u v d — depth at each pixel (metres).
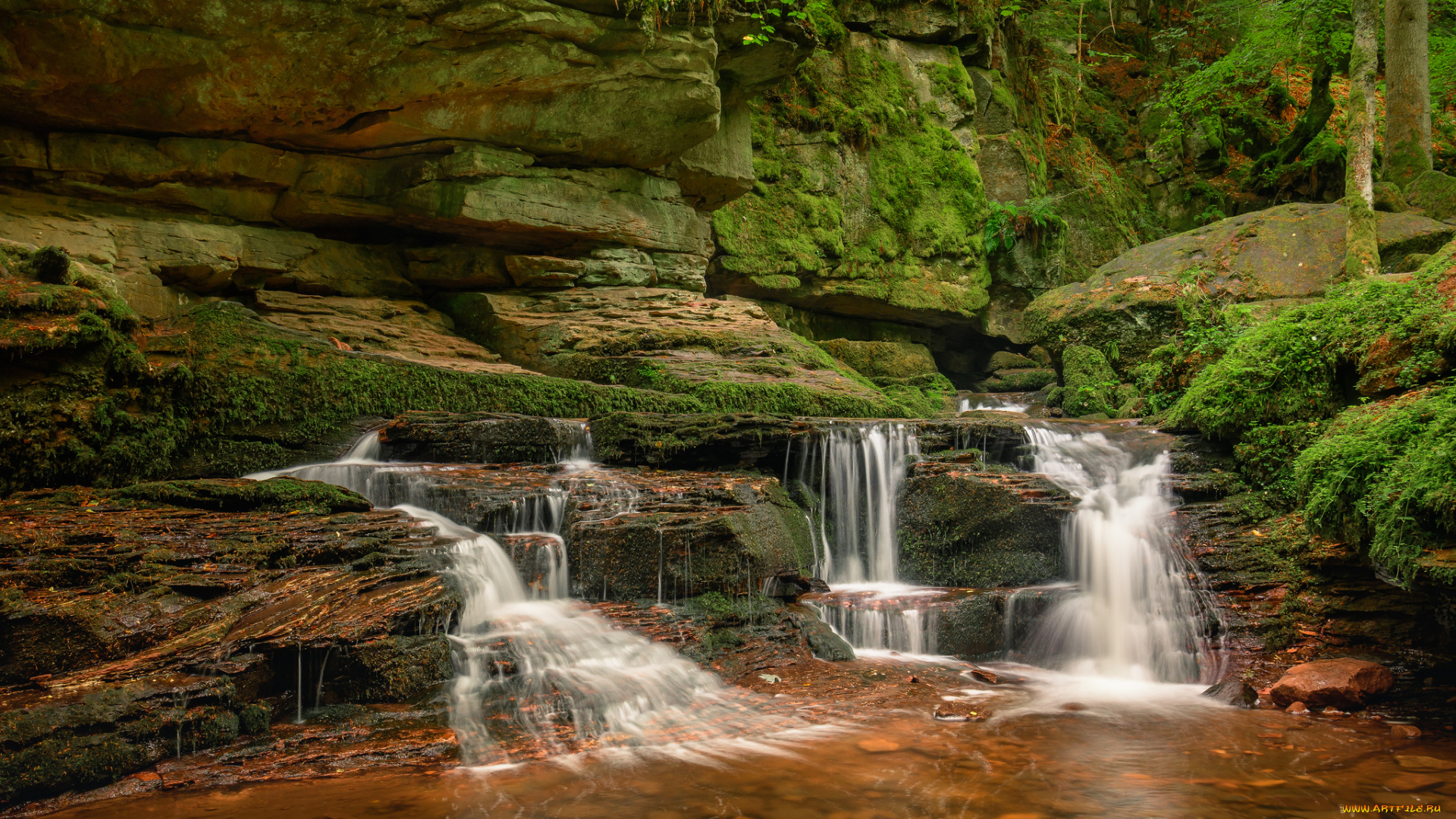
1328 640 6.60
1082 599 7.21
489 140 10.80
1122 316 13.56
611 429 8.48
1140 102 21.75
